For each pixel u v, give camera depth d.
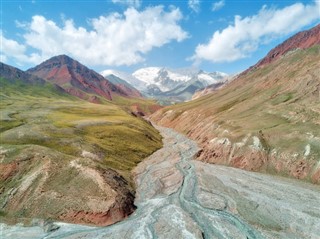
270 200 53.06
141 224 47.16
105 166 65.56
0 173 58.03
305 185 60.28
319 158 63.62
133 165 81.12
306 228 43.47
